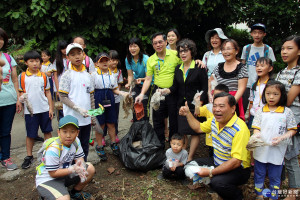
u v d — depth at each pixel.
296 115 2.76
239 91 3.14
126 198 3.01
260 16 9.99
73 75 3.09
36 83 3.63
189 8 7.44
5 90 3.42
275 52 10.45
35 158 3.90
